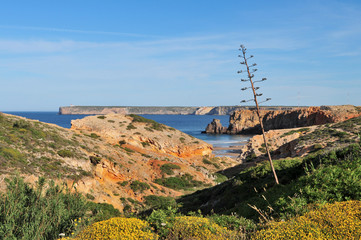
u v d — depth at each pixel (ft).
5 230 22.91
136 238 21.62
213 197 77.36
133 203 120.16
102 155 147.95
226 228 26.48
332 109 485.97
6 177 77.41
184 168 187.21
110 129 228.63
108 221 24.36
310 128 261.44
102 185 123.75
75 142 149.07
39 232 24.23
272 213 31.65
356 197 25.32
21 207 26.89
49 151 116.98
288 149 210.59
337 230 18.58
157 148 236.43
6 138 109.91
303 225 19.90
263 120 645.92
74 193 33.19
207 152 262.88
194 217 27.12
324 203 24.35
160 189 147.54
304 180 32.55
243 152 278.26
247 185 65.26
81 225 27.17
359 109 456.86
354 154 40.45
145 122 265.95
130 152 201.16
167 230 23.89
